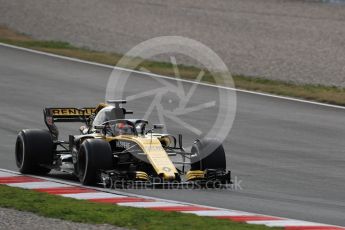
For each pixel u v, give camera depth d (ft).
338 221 111.75
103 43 337.93
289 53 327.06
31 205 113.91
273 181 145.18
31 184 135.23
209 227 101.24
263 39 357.82
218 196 127.85
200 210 115.14
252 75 282.56
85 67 284.20
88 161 131.03
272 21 404.16
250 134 194.29
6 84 251.39
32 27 366.43
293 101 238.89
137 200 120.98
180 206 117.50
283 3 461.78
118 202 119.55
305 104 234.79
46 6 424.05
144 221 104.53
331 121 211.61
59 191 128.47
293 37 363.76
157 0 460.14
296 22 402.52
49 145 144.66
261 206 121.49
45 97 234.99
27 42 327.67
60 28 367.25
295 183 144.05
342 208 122.42
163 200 121.80
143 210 111.34
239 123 207.31
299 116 217.56
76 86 252.62
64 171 140.15
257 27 386.93
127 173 130.62
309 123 208.74
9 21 377.91
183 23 391.86
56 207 112.27
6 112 213.25
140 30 370.73
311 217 114.32
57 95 238.48
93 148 131.54
